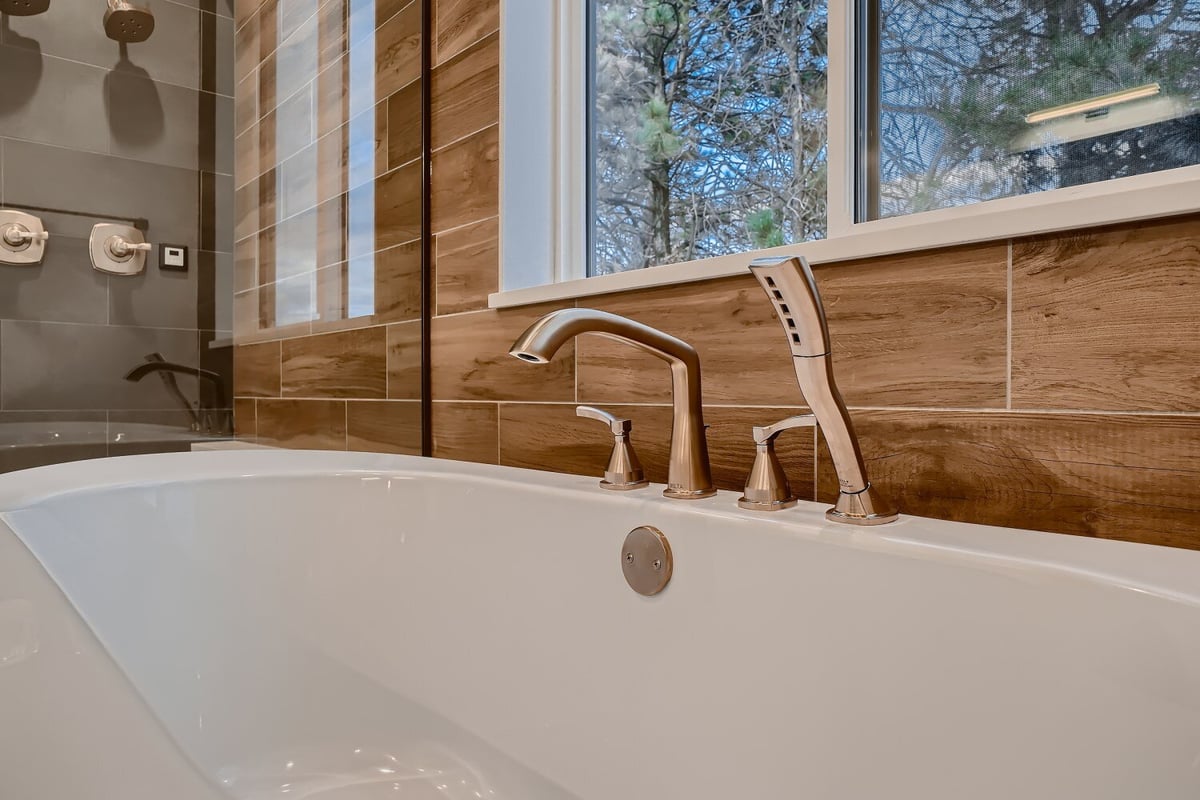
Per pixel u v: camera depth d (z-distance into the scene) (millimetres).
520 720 976
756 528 777
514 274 1496
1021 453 815
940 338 877
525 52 1534
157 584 992
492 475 1101
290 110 1652
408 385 1687
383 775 1038
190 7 1530
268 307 1609
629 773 859
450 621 1071
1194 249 706
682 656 827
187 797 260
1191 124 818
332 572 1132
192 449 1507
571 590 946
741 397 1079
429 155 1693
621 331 858
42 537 846
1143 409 736
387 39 1719
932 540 672
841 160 1071
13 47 1339
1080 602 562
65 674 344
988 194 979
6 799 238
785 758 730
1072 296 780
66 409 1364
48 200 1357
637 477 996
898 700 661
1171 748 500
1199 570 569
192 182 1523
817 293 718
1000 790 591
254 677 1059
